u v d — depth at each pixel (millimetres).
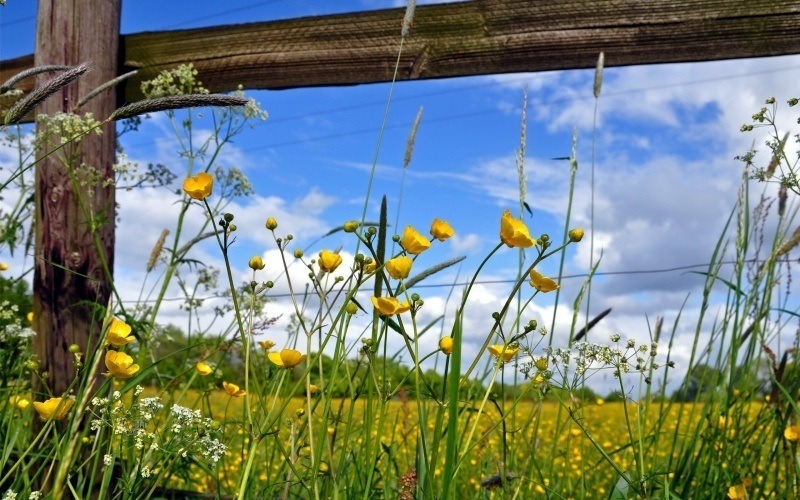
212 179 1319
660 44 2529
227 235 1321
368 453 1450
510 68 2727
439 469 2328
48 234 2486
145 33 3105
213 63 3041
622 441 3922
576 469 2957
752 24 2441
